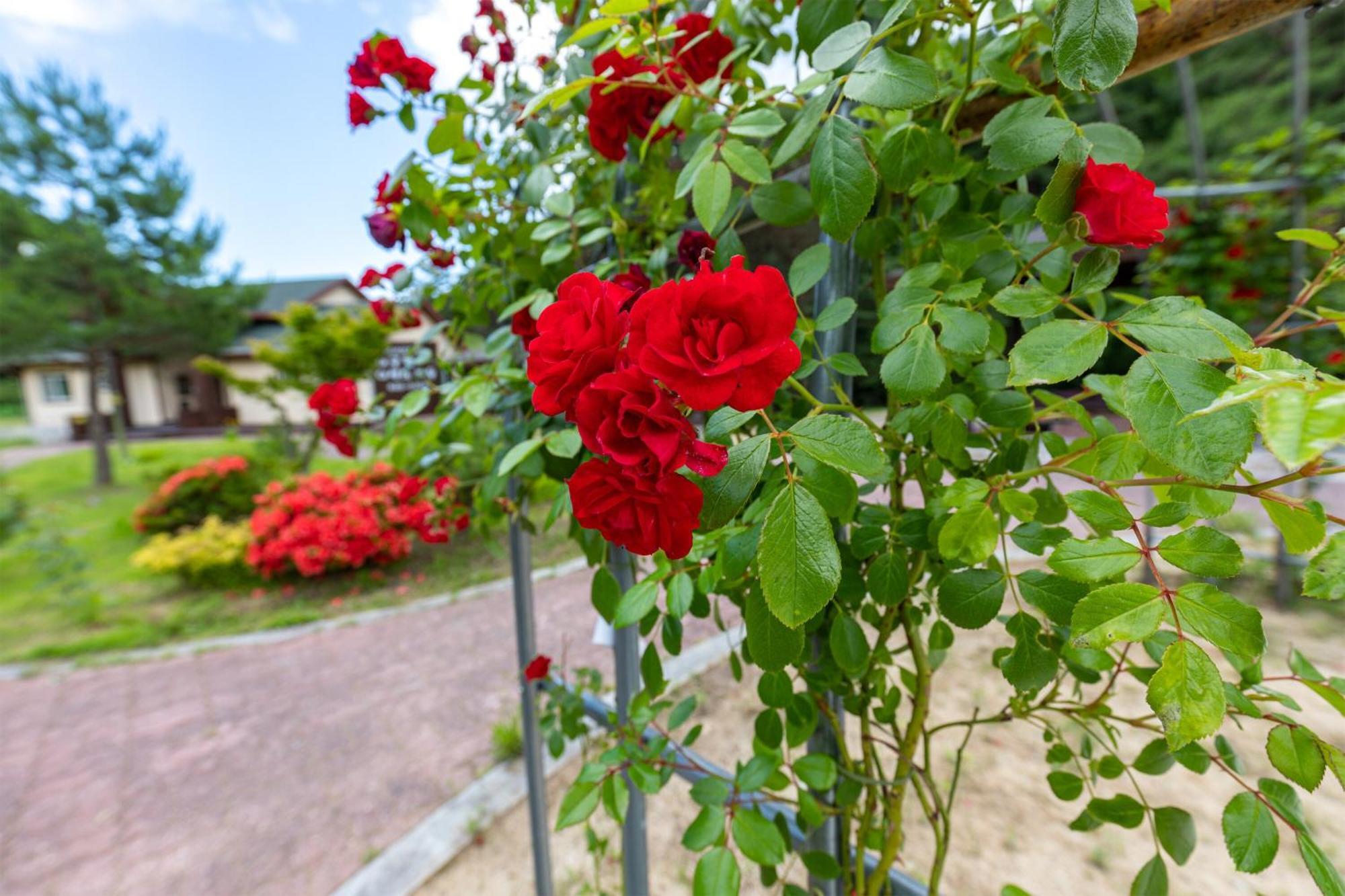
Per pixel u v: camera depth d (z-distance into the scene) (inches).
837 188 23.2
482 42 54.6
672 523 20.7
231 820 92.3
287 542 205.8
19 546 248.5
